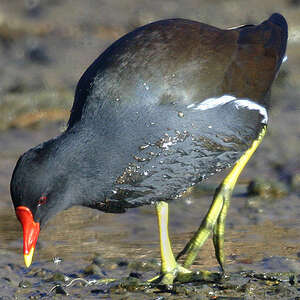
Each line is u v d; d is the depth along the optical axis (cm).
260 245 1045
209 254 1037
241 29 1047
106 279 936
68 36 2625
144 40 935
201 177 939
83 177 881
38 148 876
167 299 868
